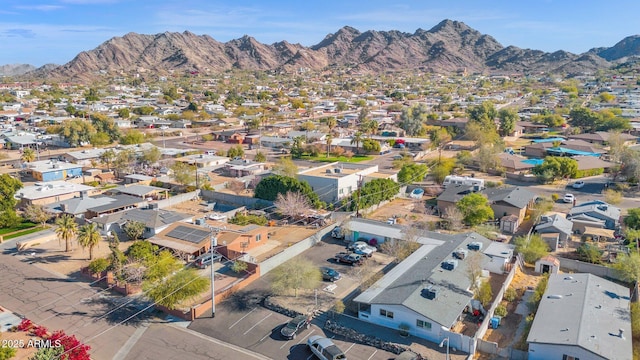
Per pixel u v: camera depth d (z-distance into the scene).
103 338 46.00
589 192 98.50
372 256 66.44
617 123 171.00
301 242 68.38
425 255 60.69
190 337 46.31
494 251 61.84
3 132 165.25
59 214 80.06
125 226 71.62
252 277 58.59
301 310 51.16
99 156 125.38
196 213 85.19
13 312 50.53
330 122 190.75
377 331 46.69
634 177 102.50
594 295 48.50
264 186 89.00
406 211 87.00
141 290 55.78
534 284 57.34
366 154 144.75
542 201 84.50
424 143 153.12
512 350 42.12
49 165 111.44
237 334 46.81
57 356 39.78
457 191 87.56
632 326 44.31
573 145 141.12
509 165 115.69
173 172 105.94
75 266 62.75
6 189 79.81
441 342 43.19
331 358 41.12
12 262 63.81
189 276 52.06
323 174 95.12
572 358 39.59
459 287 51.34
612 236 71.50
